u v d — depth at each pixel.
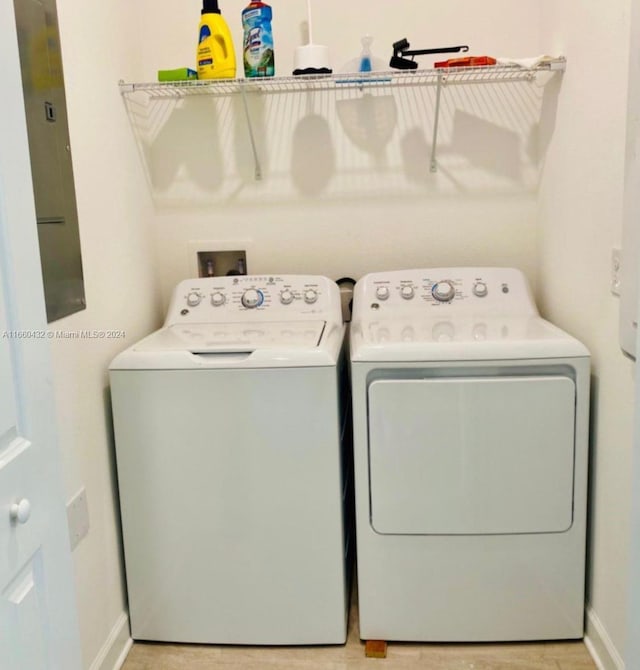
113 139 1.83
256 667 1.70
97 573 1.64
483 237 2.17
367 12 2.08
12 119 0.97
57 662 1.08
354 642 1.79
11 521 0.93
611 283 1.51
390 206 2.17
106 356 1.74
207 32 1.95
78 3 1.61
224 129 2.16
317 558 1.71
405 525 1.68
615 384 1.51
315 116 2.14
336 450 1.65
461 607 1.72
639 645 1.08
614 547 1.55
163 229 2.22
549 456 1.63
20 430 0.98
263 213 2.20
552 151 1.95
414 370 1.63
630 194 1.37
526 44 2.06
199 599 1.76
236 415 1.66
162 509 1.72
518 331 1.74
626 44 1.40
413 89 2.10
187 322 2.01
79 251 1.56
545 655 1.71
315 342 1.71
